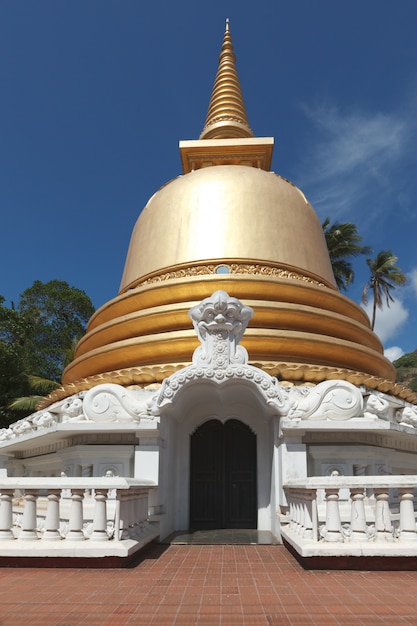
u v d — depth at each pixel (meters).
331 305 17.14
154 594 6.56
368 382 13.86
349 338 16.67
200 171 19.92
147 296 16.50
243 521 12.90
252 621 5.52
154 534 10.22
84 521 10.19
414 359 85.62
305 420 10.99
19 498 14.15
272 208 18.30
